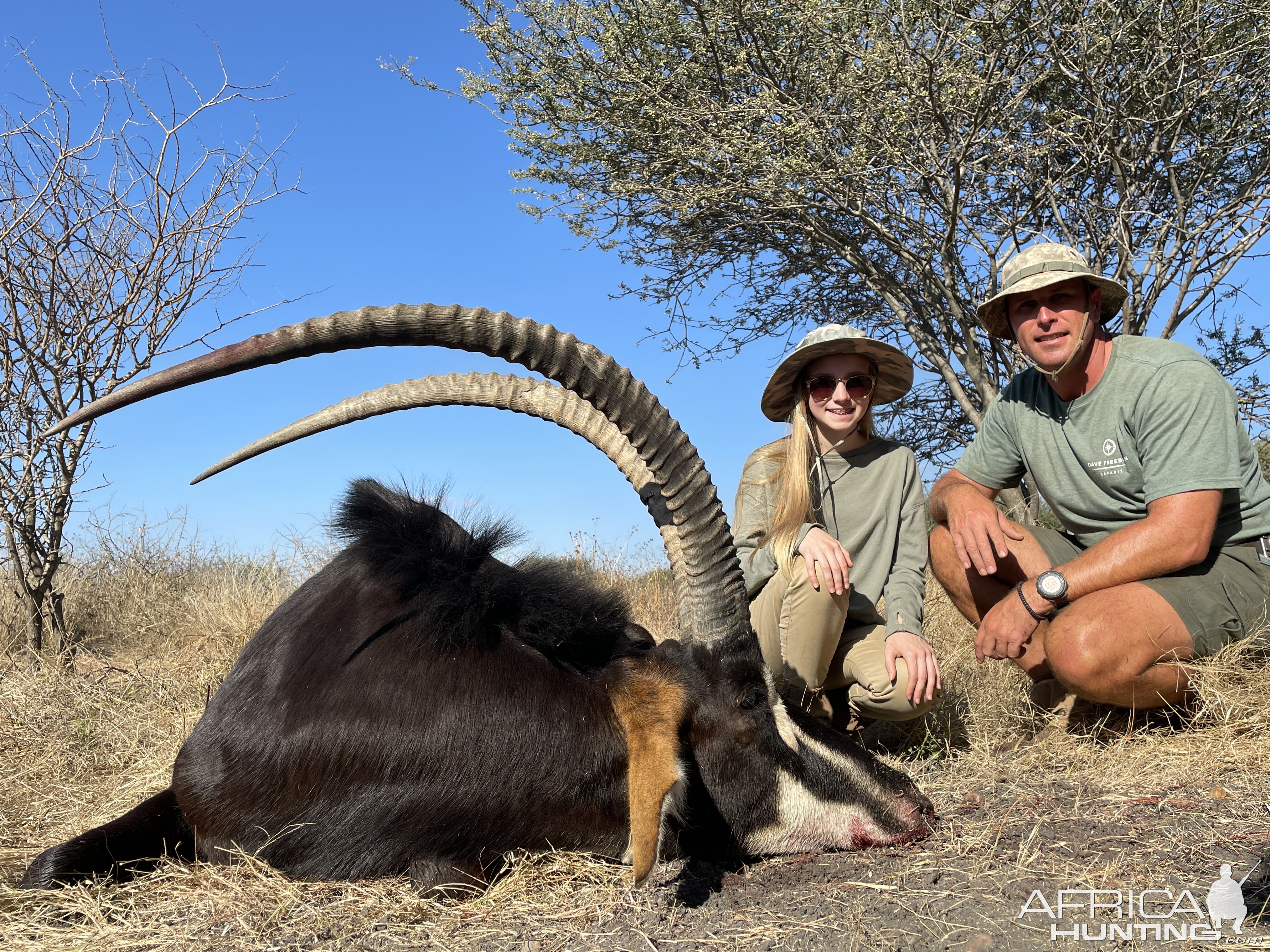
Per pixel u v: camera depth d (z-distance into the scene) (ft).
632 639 5.17
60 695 8.29
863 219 13.47
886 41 12.19
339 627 5.08
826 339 6.25
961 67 12.26
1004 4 12.34
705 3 13.15
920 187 13.15
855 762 4.99
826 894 4.34
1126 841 4.71
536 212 15.39
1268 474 12.15
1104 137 12.50
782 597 6.24
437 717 4.73
